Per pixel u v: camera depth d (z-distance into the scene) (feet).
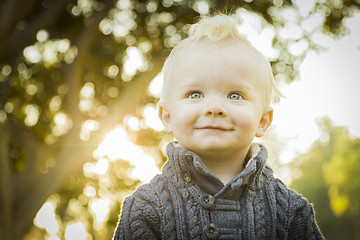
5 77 26.23
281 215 4.94
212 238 4.58
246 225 4.72
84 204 26.78
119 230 5.01
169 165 5.08
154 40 25.07
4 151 23.88
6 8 23.70
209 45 4.80
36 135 25.90
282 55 22.66
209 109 4.52
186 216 4.73
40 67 26.50
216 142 4.54
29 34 24.80
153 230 4.84
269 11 22.81
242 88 4.66
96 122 24.86
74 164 23.80
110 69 25.68
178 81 4.78
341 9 23.98
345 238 93.04
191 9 24.53
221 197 4.69
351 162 79.25
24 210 23.27
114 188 25.61
